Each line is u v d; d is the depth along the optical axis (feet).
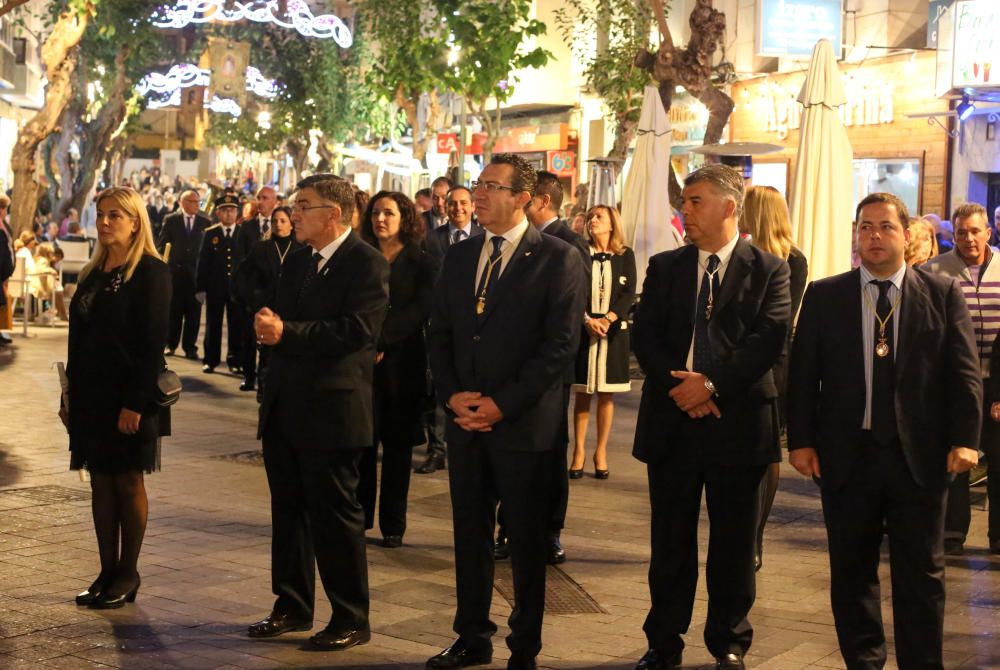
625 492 33.58
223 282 56.49
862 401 17.99
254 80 164.86
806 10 79.30
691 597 19.74
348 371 20.51
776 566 26.18
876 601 18.43
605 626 22.04
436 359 20.07
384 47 109.50
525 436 19.27
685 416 19.40
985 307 28.48
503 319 19.45
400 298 27.81
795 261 26.00
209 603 22.72
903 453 17.71
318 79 164.76
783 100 89.40
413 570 25.53
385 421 27.35
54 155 118.73
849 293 18.28
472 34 82.69
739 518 19.47
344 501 20.56
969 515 27.84
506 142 133.90
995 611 23.16
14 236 84.64
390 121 155.12
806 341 18.47
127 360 22.12
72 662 19.39
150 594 23.16
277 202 52.54
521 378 19.16
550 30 125.59
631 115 86.89
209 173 284.61
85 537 27.09
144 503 22.58
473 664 19.74
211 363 57.16
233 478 34.09
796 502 32.40
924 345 17.88
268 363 21.01
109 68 116.88
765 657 20.31
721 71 87.86
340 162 172.35
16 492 31.37
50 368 56.08
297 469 20.89
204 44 162.81
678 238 57.82
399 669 19.52
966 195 73.46
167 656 19.80
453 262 20.13
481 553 19.77
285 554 21.09
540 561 19.49
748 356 19.04
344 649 20.40
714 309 19.38
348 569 20.58
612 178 65.00
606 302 34.96
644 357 19.67
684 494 19.58
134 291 22.15
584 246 30.12
